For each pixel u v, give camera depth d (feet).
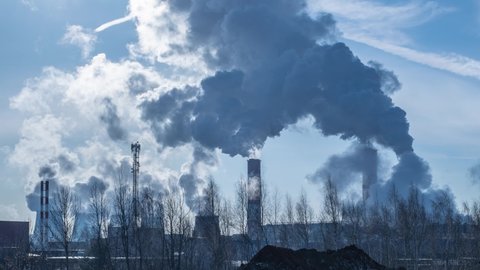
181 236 233.55
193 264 247.09
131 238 249.55
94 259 242.78
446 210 266.36
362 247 254.06
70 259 267.80
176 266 241.76
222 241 237.66
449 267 236.63
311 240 262.67
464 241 250.37
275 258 153.58
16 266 271.08
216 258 231.71
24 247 295.89
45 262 271.90
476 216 263.29
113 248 257.55
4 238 338.75
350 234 244.83
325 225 248.52
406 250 239.09
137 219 247.70
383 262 233.55
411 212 244.63
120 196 247.09
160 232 245.24
